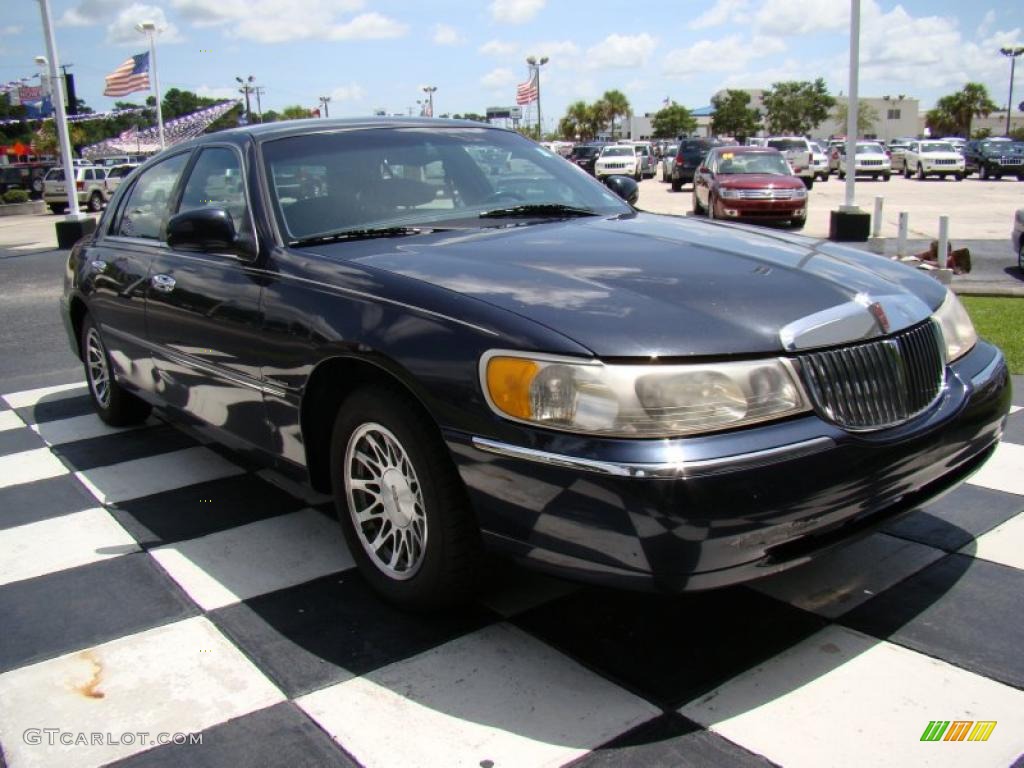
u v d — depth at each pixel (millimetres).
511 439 2395
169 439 5062
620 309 2488
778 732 2301
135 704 2553
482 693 2516
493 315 2510
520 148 4262
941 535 3398
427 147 3939
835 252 3256
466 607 2988
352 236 3357
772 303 2564
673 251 3047
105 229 5008
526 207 3770
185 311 3771
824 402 2438
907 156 38844
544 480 2340
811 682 2506
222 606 3092
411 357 2615
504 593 3070
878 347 2584
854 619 2824
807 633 2754
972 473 2990
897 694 2441
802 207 17062
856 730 2299
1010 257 12047
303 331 3025
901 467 2531
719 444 2268
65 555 3561
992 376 2982
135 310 4281
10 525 3889
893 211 20203
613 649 2713
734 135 93312
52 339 8375
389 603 3010
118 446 4965
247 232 3439
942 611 2852
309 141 3770
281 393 3207
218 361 3594
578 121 106188
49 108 34000
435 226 3477
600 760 2221
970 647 2648
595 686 2527
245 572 3346
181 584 3268
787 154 29594
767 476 2266
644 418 2268
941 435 2658
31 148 56500
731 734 2299
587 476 2260
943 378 2838
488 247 3117
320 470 3283
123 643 2879
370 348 2738
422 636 2834
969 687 2461
